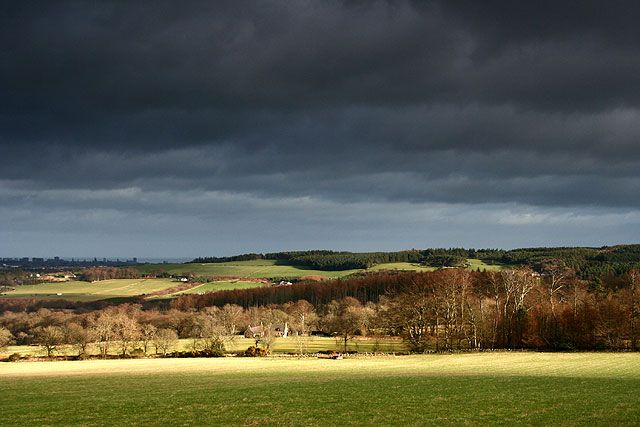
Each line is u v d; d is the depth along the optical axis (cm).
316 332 18662
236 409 4100
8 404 4672
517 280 13000
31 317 19500
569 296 12088
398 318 12681
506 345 11781
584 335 10838
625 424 3341
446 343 11650
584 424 3366
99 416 3962
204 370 8006
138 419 3809
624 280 14800
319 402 4347
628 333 10506
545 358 8856
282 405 4238
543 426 3350
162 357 11481
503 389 4916
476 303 12575
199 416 3862
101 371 8150
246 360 10006
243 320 19538
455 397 4475
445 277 13725
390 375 6669
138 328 14825
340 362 9162
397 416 3738
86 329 14500
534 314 11594
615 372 6644
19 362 10275
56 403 4641
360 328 13925
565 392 4653
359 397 4569
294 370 7756
